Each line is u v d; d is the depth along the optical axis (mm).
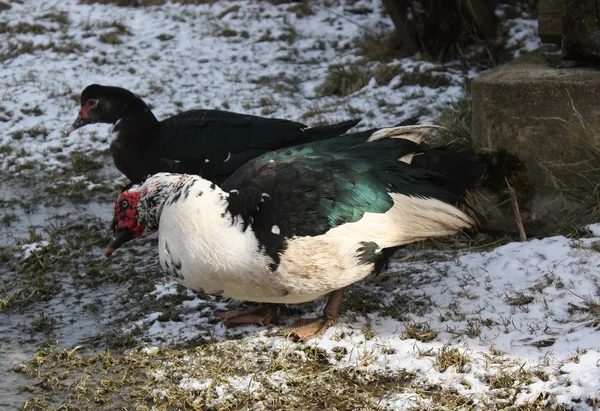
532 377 1995
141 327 2273
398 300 2291
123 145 2660
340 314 2248
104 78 3955
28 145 3393
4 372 2146
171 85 3836
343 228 2053
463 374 2027
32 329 2305
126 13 4859
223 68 4031
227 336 2219
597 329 2107
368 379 2047
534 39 3709
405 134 2223
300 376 2059
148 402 2035
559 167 2520
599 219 2473
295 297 2094
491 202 2594
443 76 3596
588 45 2562
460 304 2256
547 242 2418
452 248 2562
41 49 4348
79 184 3090
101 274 2551
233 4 4809
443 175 2168
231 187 2084
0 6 4895
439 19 3732
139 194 2123
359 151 2160
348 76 3697
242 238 2010
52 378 2109
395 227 2105
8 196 3043
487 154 2582
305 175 2070
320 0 4734
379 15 4520
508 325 2164
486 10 3711
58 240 2736
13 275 2566
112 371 2133
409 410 1953
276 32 4418
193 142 2592
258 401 2008
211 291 2072
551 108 2496
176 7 4891
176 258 2039
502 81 2529
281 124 2592
